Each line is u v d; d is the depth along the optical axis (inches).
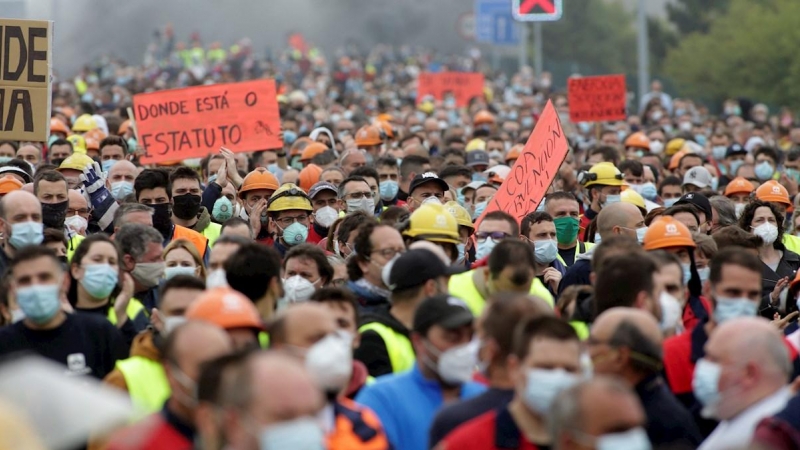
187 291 745.6
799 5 5846.5
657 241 955.3
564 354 587.2
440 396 686.5
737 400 632.4
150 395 720.3
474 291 884.6
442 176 1578.5
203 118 1625.2
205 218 1253.1
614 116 2359.7
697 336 769.6
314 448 488.1
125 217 1050.7
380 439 624.4
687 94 6314.0
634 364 648.4
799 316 970.1
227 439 500.7
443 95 3767.2
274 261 793.6
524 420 604.1
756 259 778.8
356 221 1085.8
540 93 4926.2
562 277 1090.1
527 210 1235.2
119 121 2188.7
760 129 2915.8
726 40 6225.4
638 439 505.4
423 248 791.1
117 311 880.3
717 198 1416.1
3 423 412.8
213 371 525.3
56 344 786.2
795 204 1659.7
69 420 436.5
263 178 1360.7
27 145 1668.3
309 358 621.0
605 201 1419.8
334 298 750.5
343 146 2064.5
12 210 952.9
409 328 780.6
